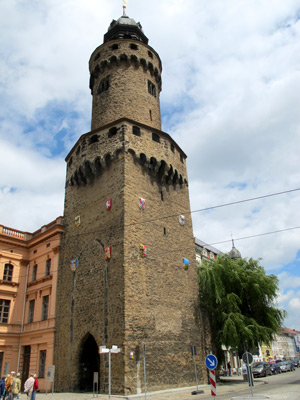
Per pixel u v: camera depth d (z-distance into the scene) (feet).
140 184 95.14
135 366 73.97
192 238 108.17
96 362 89.15
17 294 116.78
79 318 88.84
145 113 111.55
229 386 88.53
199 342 93.91
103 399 66.39
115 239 86.63
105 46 121.70
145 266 86.63
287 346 431.02
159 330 82.89
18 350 110.11
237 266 109.19
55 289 102.78
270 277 108.58
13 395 67.21
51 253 110.83
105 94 115.34
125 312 76.89
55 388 88.74
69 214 107.96
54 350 94.12
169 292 90.53
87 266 92.63
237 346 92.89
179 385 81.82
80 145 107.14
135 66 117.08
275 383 90.89
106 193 94.99
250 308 105.81
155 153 101.19
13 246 121.70
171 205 103.91
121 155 94.38
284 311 106.01
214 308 103.30
